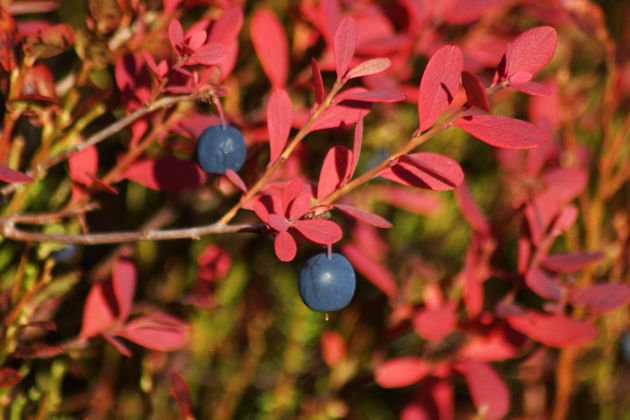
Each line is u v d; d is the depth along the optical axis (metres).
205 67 0.28
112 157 0.34
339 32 0.25
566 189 0.32
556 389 0.34
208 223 0.36
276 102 0.26
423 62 0.35
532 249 0.30
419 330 0.30
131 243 0.33
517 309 0.29
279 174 0.31
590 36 0.34
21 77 0.27
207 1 0.29
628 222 0.36
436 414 0.31
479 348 0.31
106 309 0.30
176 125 0.29
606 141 0.35
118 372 0.36
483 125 0.25
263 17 0.30
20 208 0.29
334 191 0.26
